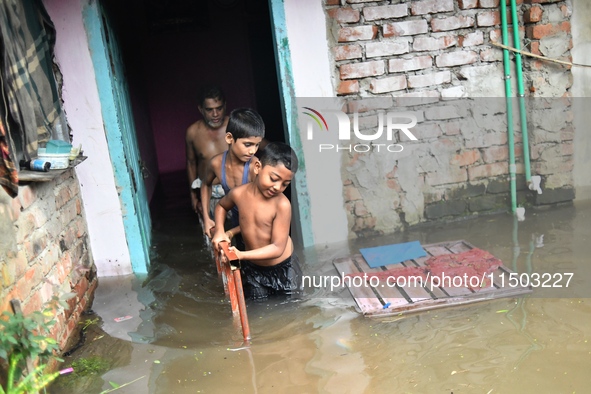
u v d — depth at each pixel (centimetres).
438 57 449
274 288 364
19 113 298
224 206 374
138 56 758
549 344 274
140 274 425
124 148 416
